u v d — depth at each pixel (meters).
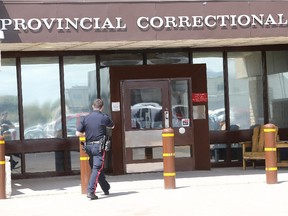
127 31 20.94
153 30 21.09
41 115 24.77
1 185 19.33
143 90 24.80
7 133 24.34
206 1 21.42
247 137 26.33
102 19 20.77
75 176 24.67
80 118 25.05
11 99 24.47
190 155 25.05
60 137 24.89
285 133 26.62
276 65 26.62
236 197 17.89
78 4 20.59
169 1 21.19
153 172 24.67
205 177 22.72
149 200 17.88
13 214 16.52
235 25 21.59
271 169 20.31
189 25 21.30
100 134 18.48
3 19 19.91
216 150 26.12
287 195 17.94
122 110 24.53
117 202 17.75
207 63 26.05
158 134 24.77
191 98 25.03
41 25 20.27
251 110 26.52
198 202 17.23
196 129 25.08
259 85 26.58
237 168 25.70
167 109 24.89
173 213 15.66
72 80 25.03
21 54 24.28
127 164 24.48
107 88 24.94
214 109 26.14
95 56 25.16
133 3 20.97
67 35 20.50
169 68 24.91
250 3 21.69
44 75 24.80
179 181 21.81
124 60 25.38
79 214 16.09
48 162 24.67
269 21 21.78
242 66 26.38
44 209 17.16
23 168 24.33
